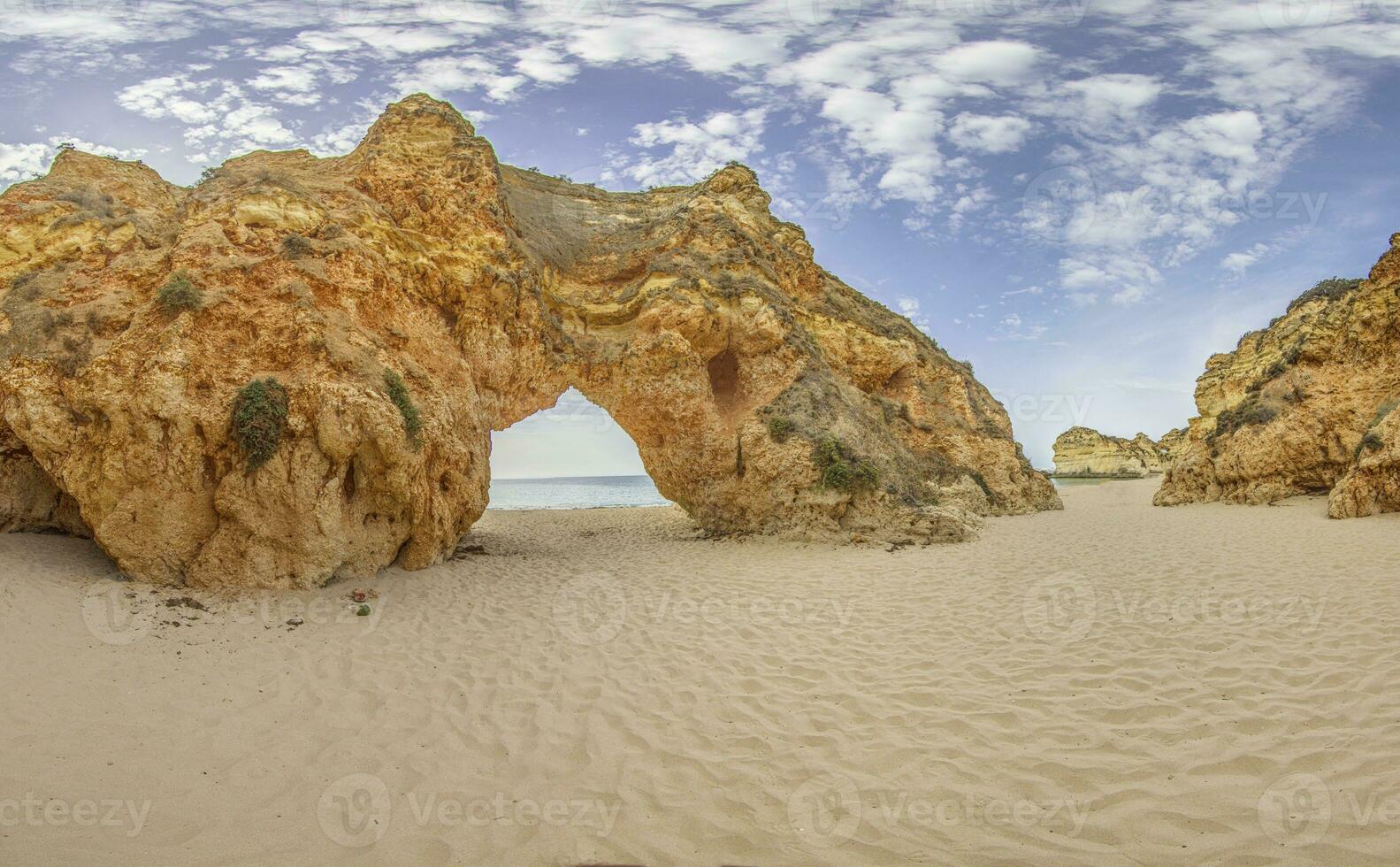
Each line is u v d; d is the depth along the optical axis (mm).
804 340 19688
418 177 15156
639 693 7430
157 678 7355
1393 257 19672
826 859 4641
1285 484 21625
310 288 12227
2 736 5832
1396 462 16375
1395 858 4230
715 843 4855
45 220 12359
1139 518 20641
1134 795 5105
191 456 10453
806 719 6707
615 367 17750
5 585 8969
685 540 18547
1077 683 7180
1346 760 5301
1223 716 6168
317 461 10977
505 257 15680
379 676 7871
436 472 12906
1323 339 21406
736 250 20156
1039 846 4645
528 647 8938
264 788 5508
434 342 14148
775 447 17250
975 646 8547
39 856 4473
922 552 14891
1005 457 25141
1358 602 8992
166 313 10992
